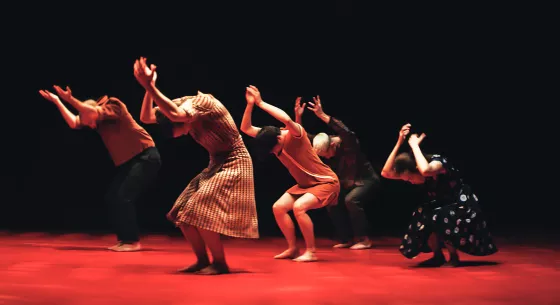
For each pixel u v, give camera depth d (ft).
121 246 18.52
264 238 23.61
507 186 35.70
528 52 33.53
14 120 34.30
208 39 33.14
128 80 33.55
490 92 34.35
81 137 35.32
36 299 10.36
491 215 33.37
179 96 33.53
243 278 12.95
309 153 16.76
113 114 18.33
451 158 35.40
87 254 17.24
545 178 35.47
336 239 23.89
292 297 10.77
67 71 33.42
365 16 32.96
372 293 11.25
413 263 15.97
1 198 33.96
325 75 33.73
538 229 27.35
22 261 15.43
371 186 20.61
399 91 34.14
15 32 32.58
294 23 33.04
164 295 10.84
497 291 11.53
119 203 18.56
